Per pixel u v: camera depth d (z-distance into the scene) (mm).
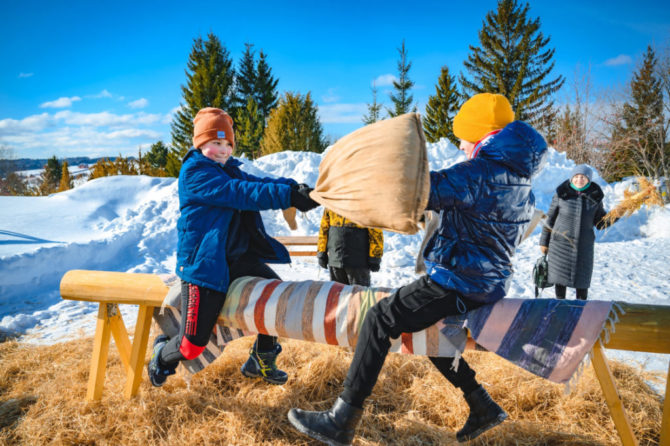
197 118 2240
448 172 1525
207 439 2182
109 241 6918
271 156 11523
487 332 1716
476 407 1924
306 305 2004
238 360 3014
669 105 21188
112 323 2586
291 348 3244
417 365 2930
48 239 6770
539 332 1685
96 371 2504
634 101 22078
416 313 1696
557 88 32969
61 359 3258
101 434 2277
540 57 33219
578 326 1661
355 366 1753
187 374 2510
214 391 2684
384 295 1945
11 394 2781
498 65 32906
